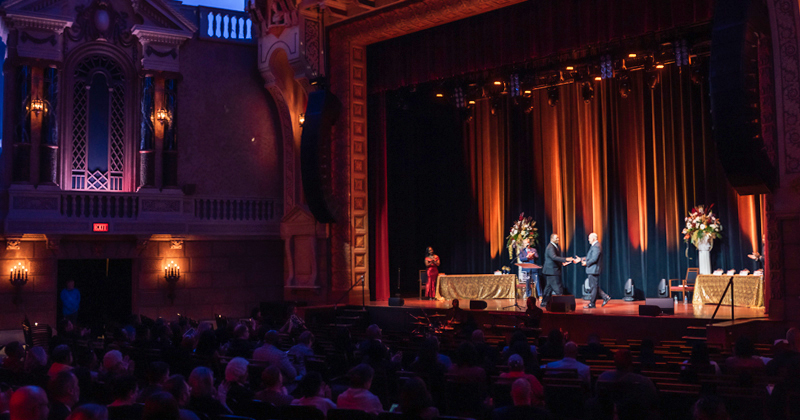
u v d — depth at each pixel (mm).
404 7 17641
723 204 17766
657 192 18859
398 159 22266
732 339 11500
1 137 17641
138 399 5379
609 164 19734
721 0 11320
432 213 23078
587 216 20031
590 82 18391
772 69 12305
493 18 16844
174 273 19141
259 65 20000
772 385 6047
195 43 19797
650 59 17031
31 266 17656
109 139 18938
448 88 20453
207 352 8312
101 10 18750
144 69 19000
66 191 17891
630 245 19281
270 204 20578
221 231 19719
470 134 22359
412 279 22531
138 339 9602
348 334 9758
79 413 3748
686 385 6031
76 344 10586
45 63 17812
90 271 19234
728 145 11039
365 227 19438
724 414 4125
